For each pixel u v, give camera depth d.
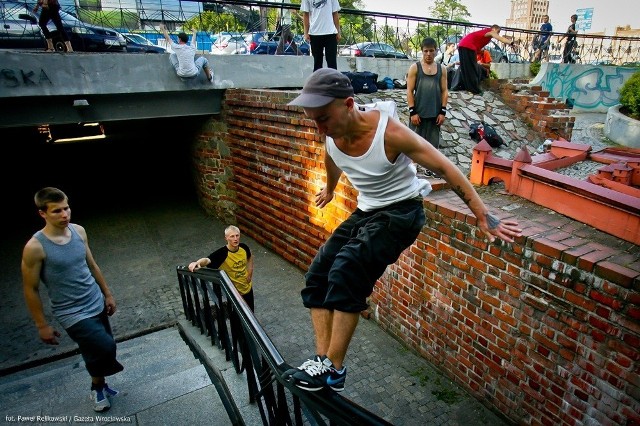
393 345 4.90
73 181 12.02
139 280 7.19
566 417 3.15
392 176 1.51
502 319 3.52
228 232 4.48
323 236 6.20
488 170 4.49
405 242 1.52
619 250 2.90
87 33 8.48
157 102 7.70
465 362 4.04
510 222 1.49
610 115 10.33
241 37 9.83
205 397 3.03
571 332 2.97
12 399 3.77
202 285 3.66
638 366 2.59
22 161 11.90
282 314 5.79
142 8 9.59
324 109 1.33
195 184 10.13
